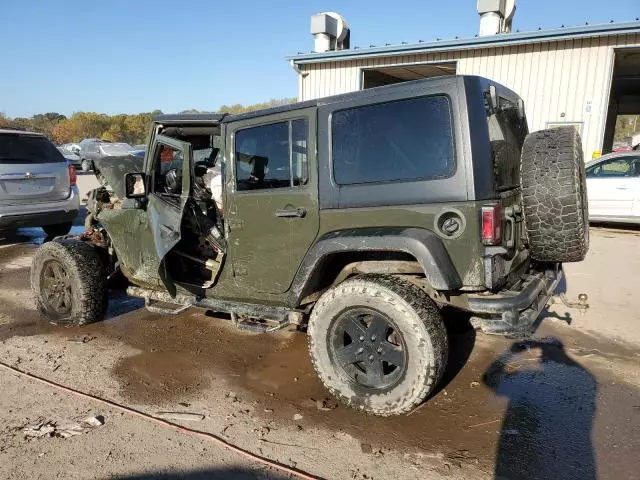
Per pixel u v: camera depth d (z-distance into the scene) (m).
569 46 12.71
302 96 16.73
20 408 3.54
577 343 4.64
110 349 4.60
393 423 3.33
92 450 3.04
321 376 3.51
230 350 4.57
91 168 5.31
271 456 2.99
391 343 3.34
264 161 3.79
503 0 14.12
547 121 13.23
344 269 3.71
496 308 3.10
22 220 8.30
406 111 3.23
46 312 5.21
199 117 4.11
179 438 3.17
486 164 3.07
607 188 10.12
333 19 16.36
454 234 3.08
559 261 3.57
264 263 3.86
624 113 34.09
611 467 2.85
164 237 4.21
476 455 2.98
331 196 3.48
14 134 8.39
